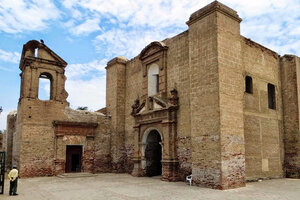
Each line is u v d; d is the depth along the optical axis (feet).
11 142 100.63
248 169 63.82
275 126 74.95
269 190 50.83
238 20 62.13
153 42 76.18
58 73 84.07
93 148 85.35
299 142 75.36
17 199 43.91
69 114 83.35
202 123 56.90
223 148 53.06
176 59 69.77
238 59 60.34
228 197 43.75
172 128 66.44
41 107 79.05
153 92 78.54
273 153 72.49
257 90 70.49
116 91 89.40
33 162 75.46
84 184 60.44
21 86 86.53
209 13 58.85
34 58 80.43
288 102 78.69
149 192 49.01
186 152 63.05
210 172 53.78
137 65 86.07
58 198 44.37
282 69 80.89
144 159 76.23
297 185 58.18
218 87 54.75
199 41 60.39
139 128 78.48
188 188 53.21
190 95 60.64
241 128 57.77
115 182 63.57
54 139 79.56
